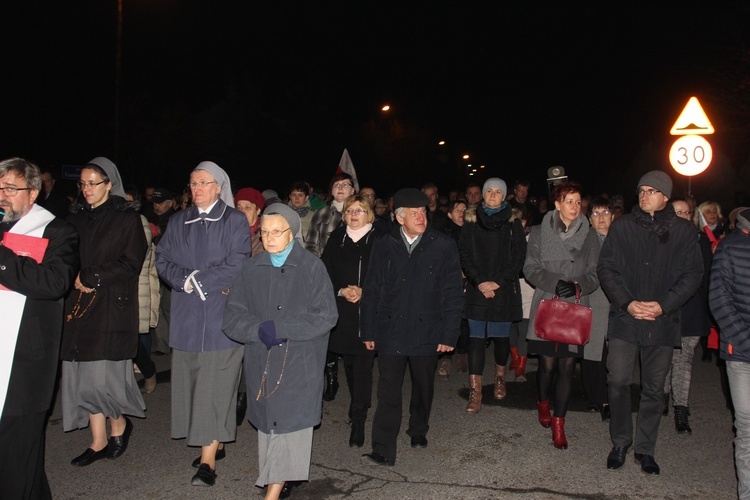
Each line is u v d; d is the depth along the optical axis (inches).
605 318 232.1
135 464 203.5
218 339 187.9
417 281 205.9
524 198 397.4
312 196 407.2
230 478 194.4
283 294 167.9
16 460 147.4
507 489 187.2
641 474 197.9
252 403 169.5
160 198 367.9
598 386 255.8
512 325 307.0
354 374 224.7
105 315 199.2
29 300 149.4
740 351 165.3
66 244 155.1
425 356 209.2
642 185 198.1
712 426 242.5
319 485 189.9
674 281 195.9
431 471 199.8
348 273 232.5
